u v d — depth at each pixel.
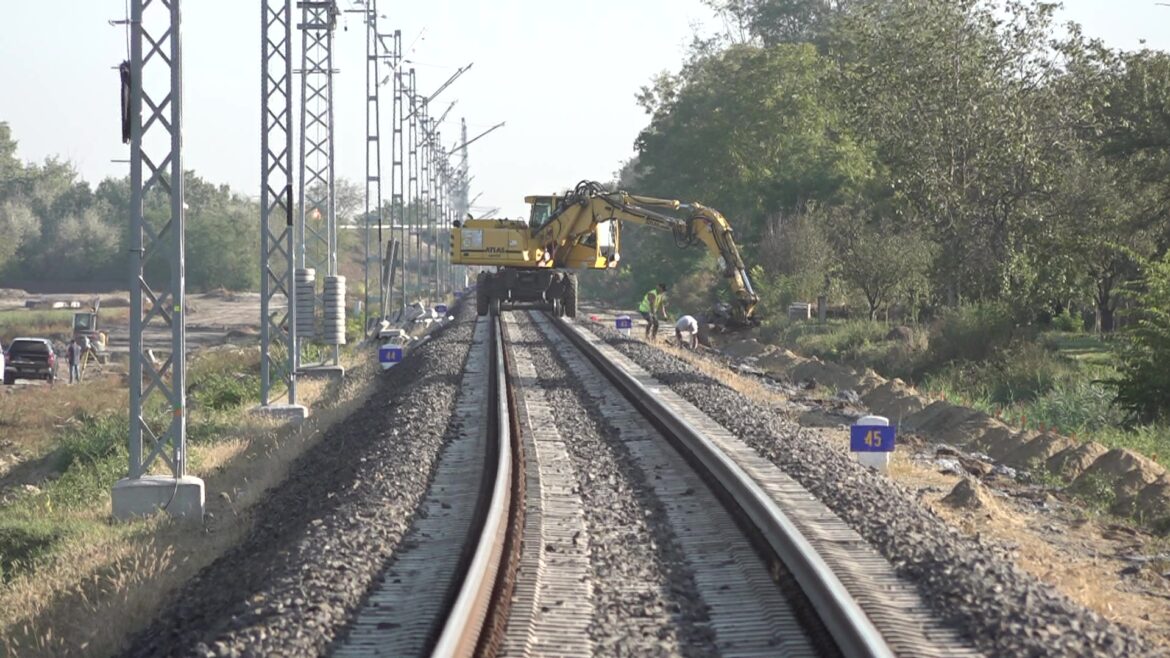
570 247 174.12
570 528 44.62
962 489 53.69
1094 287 181.62
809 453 60.16
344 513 47.41
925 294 181.38
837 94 183.38
